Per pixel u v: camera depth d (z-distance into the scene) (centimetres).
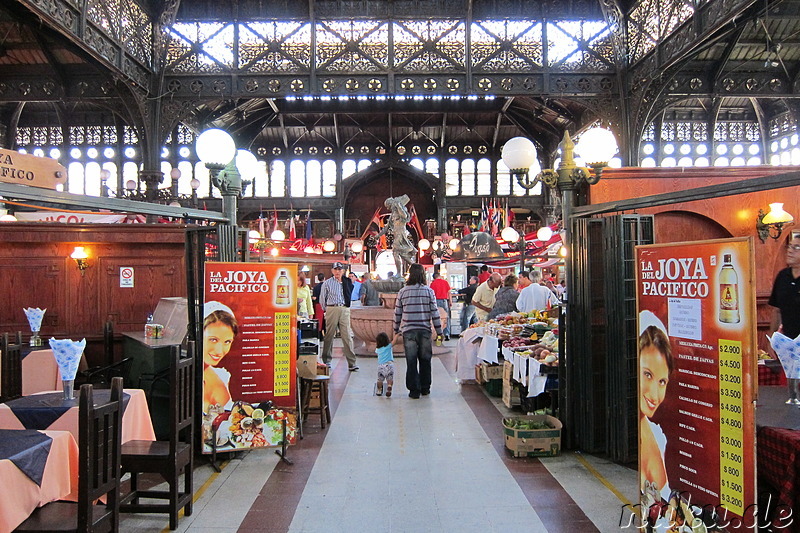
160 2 1756
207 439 496
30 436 309
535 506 407
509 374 701
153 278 720
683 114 2564
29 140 2609
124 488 446
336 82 1808
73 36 1295
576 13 1822
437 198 2858
